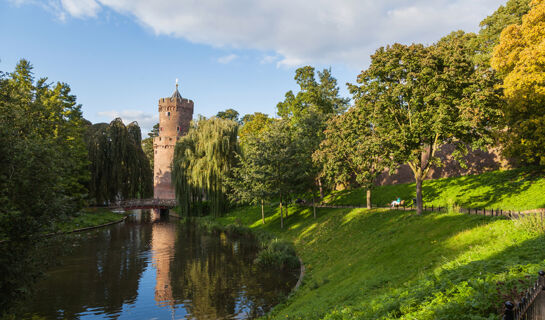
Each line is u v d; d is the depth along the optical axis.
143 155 62.66
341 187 46.91
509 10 32.41
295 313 14.02
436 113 20.61
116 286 21.16
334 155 30.42
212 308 17.47
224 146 48.03
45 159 12.68
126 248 32.75
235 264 26.25
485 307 7.14
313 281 19.11
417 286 10.70
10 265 12.18
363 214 28.80
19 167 11.77
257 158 37.72
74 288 20.80
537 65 20.56
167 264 26.52
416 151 22.02
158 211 72.44
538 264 8.72
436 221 19.44
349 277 16.92
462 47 21.09
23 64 33.28
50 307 17.70
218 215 49.34
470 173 33.00
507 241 12.07
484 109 19.56
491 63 24.22
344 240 25.22
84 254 30.22
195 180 49.72
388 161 22.98
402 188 36.78
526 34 21.84
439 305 8.05
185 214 52.00
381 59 22.17
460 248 13.92
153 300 18.66
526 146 23.22
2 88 14.70
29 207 12.07
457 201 27.83
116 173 53.28
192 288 20.69
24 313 16.89
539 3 22.09
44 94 34.41
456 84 20.42
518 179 26.89
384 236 21.14
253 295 19.23
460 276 9.89
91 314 16.84
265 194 37.84
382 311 9.56
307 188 37.59
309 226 33.44
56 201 12.99
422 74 20.33
